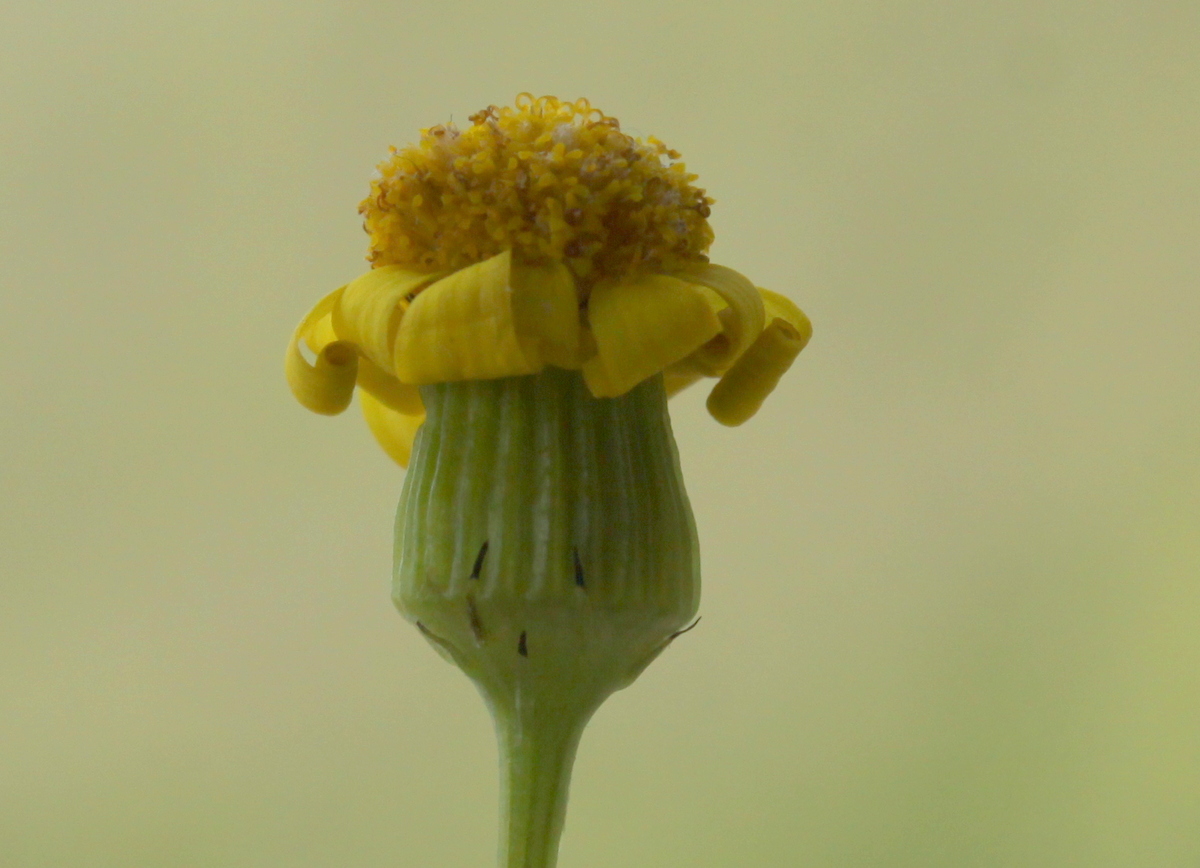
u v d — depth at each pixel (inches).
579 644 2.6
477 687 2.7
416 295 2.6
